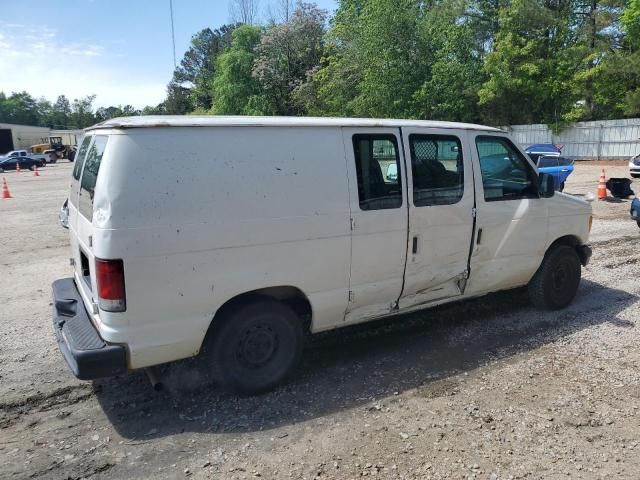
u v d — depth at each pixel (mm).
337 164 4039
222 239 3574
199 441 3410
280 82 42438
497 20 31391
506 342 4926
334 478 3000
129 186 3291
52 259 8969
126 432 3545
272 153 3770
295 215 3842
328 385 4141
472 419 3598
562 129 29359
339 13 34094
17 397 4055
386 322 5500
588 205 5859
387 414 3689
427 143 4543
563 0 30781
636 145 26922
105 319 3344
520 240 5223
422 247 4535
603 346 4781
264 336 3938
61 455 3287
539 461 3125
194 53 83062
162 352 3512
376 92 29281
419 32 28891
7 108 129000
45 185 25422
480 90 29547
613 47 29438
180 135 3469
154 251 3359
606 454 3186
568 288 5785
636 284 6711
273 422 3617
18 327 5652
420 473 3025
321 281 4055
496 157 5078
